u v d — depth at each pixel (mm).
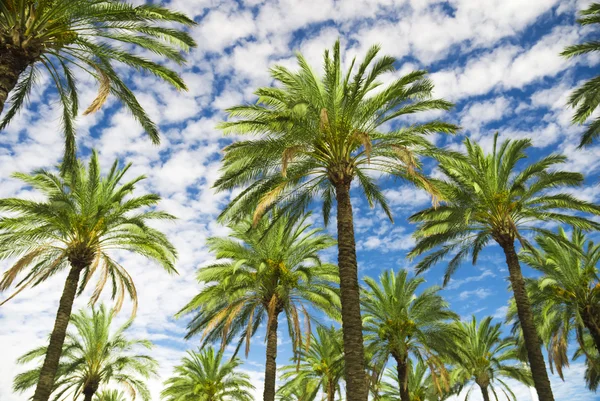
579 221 18406
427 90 14086
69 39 11266
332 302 21719
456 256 21953
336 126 14344
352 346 12148
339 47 14609
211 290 21016
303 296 22109
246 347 19703
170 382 34656
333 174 14625
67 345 27375
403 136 14758
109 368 27781
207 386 33469
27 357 26500
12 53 9945
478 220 19234
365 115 14547
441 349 25891
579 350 30328
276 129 14039
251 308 22344
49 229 18344
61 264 19359
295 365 32562
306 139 14602
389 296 26438
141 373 29531
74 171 15125
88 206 18938
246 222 22234
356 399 11477
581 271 24000
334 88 14109
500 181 18906
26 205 16859
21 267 15258
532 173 17906
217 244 21438
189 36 13008
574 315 23766
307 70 14336
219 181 15250
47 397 15664
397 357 25969
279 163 15172
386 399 35812
